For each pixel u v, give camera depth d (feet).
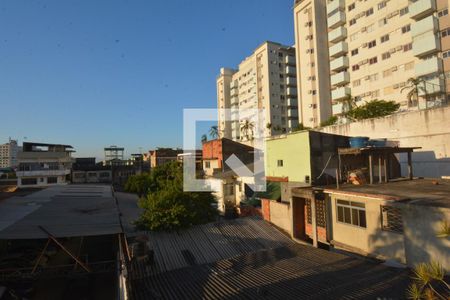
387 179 54.95
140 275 35.88
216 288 31.50
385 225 37.04
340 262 37.04
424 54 115.85
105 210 60.95
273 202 53.83
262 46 221.87
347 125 95.50
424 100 117.29
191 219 50.80
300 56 175.94
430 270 13.83
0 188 102.68
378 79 134.82
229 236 47.39
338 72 158.40
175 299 29.71
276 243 45.91
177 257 40.27
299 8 175.63
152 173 121.49
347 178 56.39
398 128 81.10
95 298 47.47
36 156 165.58
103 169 200.75
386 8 131.03
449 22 108.58
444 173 70.49
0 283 47.75
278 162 66.39
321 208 46.75
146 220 49.85
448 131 70.49
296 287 30.55
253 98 233.76
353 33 147.13
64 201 70.79
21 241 59.06
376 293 27.86
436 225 30.45
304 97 172.55
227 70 280.51
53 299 47.26
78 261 48.34
